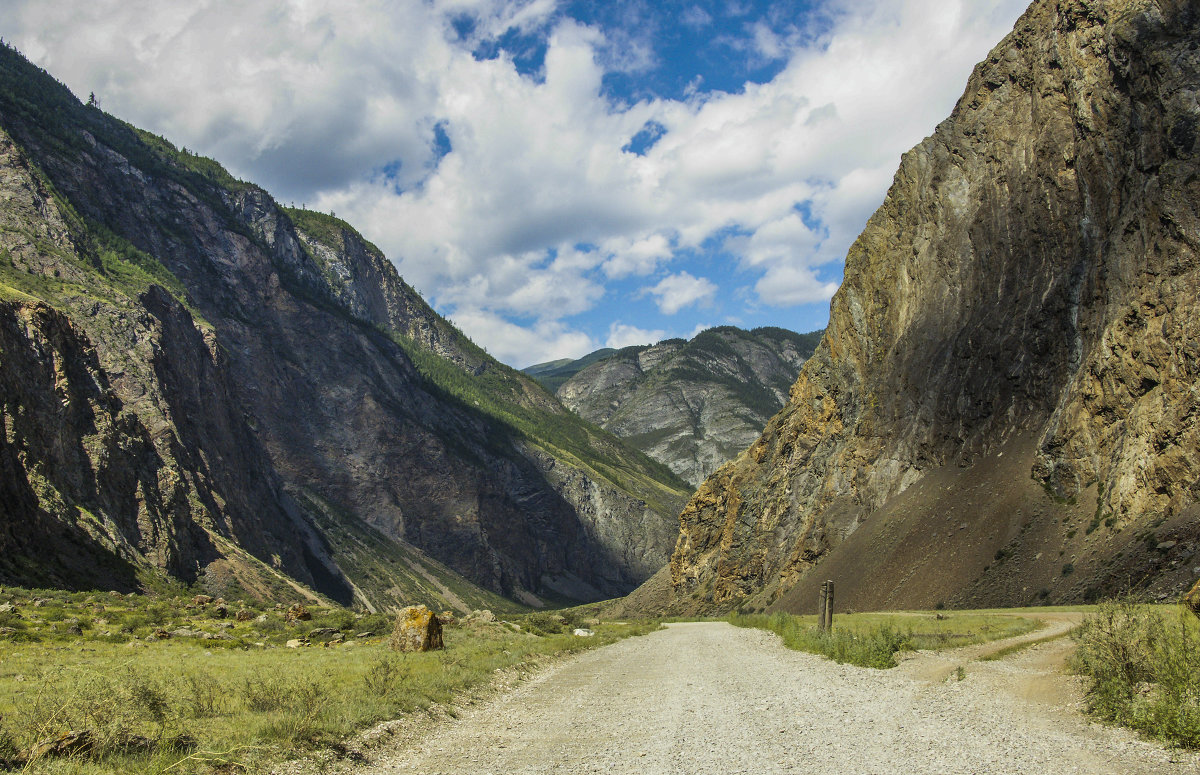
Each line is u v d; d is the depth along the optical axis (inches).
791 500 4948.3
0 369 3932.1
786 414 5590.6
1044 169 3644.2
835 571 3710.6
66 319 4918.8
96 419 4699.8
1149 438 2401.6
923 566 3110.2
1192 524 2090.3
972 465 3449.8
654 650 1464.1
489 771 491.5
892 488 3959.2
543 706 768.3
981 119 4234.7
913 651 1076.5
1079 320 3184.1
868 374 4687.5
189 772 442.9
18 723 486.0
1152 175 2842.0
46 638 1386.6
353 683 802.2
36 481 3769.7
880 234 4913.9
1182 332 2421.3
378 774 499.5
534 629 1911.9
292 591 5310.0
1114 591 2100.1
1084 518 2588.6
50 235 6505.9
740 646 1486.2
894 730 573.3
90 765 429.1
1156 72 2930.6
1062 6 3688.5
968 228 4074.8
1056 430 2920.8
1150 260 2682.1
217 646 1418.6
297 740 533.0
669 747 543.5
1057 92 3668.8
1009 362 3501.5
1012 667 836.6
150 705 575.5
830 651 1126.4
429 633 1250.0
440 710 711.7
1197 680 523.2
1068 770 440.8
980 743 515.8
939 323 4109.3
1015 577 2618.1
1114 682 580.7
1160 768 434.6
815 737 557.9
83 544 3745.1
